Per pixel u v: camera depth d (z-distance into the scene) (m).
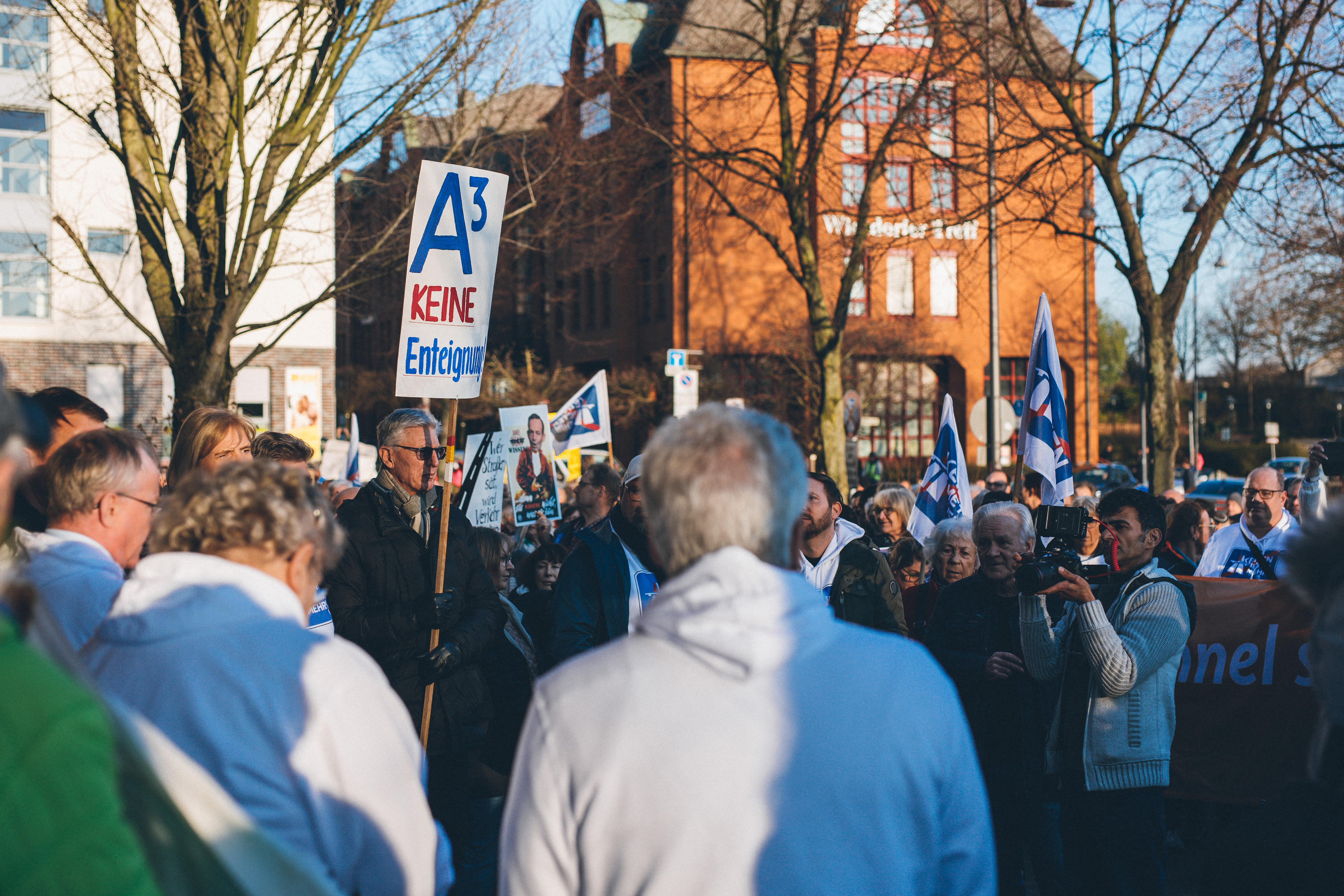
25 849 1.21
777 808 1.79
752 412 2.09
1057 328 39.88
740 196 22.50
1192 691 6.06
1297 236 14.22
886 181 17.73
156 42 10.45
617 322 41.28
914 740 1.88
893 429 39.00
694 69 32.66
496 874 5.08
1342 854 2.05
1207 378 65.50
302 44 10.34
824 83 19.88
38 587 2.74
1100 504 4.29
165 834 1.52
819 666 1.87
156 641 2.06
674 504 1.97
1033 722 4.35
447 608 4.23
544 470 9.62
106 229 22.45
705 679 1.84
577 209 19.89
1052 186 16.44
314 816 2.04
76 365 24.19
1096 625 3.88
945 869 1.96
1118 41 14.55
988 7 16.34
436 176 4.60
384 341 49.38
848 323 36.69
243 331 10.85
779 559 2.00
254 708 2.02
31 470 3.16
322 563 2.43
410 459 4.52
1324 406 59.12
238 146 10.11
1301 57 13.86
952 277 20.39
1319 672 2.14
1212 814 6.18
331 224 15.35
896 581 6.10
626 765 1.81
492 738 5.12
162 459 19.67
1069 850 4.13
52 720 1.25
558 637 4.62
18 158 21.59
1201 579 6.14
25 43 12.66
